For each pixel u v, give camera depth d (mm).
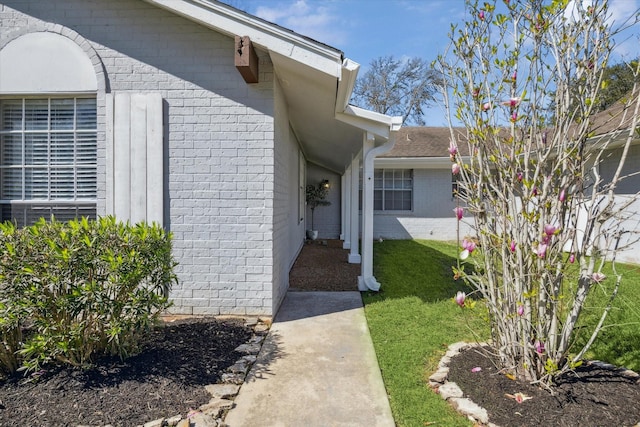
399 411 2871
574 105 3125
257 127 5133
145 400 2961
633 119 2873
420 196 14047
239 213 5156
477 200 3365
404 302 5883
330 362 3744
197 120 5141
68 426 2625
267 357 3869
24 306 3111
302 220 12914
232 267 5176
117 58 5133
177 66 5125
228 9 4410
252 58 4691
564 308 3137
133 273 3383
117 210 5105
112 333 3271
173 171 5156
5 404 2863
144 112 5094
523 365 3096
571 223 3131
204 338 4266
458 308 5496
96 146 5230
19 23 5145
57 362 3434
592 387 2975
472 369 3324
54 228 3436
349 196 12625
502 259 3240
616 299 5438
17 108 5285
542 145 3113
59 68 5129
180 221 5156
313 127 8047
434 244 12391
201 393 3105
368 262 6668
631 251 8844
